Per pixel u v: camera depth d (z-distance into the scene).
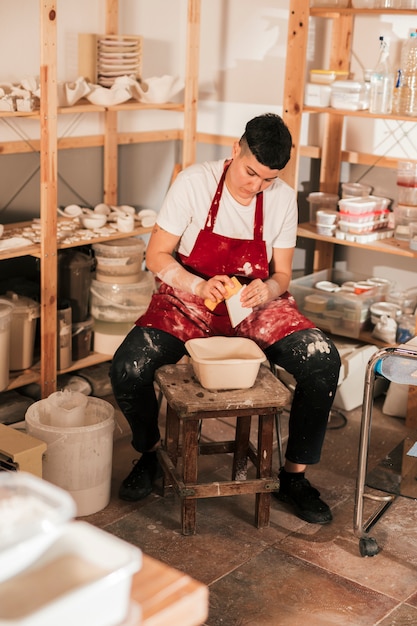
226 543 2.76
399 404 3.76
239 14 4.22
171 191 2.96
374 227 3.88
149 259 2.99
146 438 3.00
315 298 3.96
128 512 2.91
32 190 3.82
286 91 3.64
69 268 3.66
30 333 3.53
